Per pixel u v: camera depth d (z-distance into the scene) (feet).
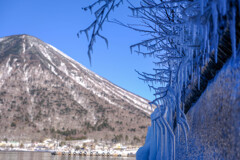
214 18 4.48
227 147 5.73
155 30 9.05
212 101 7.27
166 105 13.29
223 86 6.27
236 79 5.48
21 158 299.58
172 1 6.07
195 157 9.18
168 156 14.98
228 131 5.68
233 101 5.48
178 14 7.64
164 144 16.17
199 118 8.98
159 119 16.21
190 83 10.34
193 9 5.78
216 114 6.72
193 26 5.47
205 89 8.45
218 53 6.43
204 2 5.12
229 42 5.75
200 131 8.61
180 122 10.62
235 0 4.53
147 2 8.04
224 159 5.91
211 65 7.16
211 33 6.19
